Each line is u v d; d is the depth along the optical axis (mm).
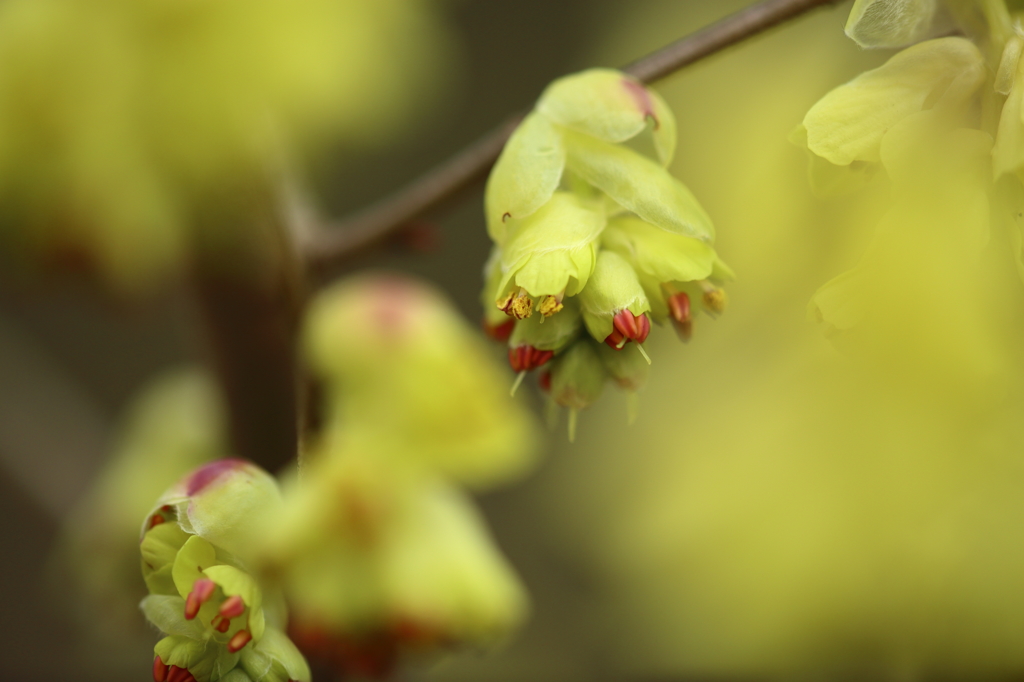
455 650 349
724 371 323
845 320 284
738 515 319
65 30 327
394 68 347
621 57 371
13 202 332
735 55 333
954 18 284
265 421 352
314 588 340
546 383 289
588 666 409
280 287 345
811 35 330
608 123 288
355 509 345
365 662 342
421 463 358
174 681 284
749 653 318
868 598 307
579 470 380
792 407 313
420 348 357
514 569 506
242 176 335
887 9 285
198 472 290
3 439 494
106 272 341
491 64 645
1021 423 294
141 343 642
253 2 331
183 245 341
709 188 326
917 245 281
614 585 345
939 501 300
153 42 328
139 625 421
